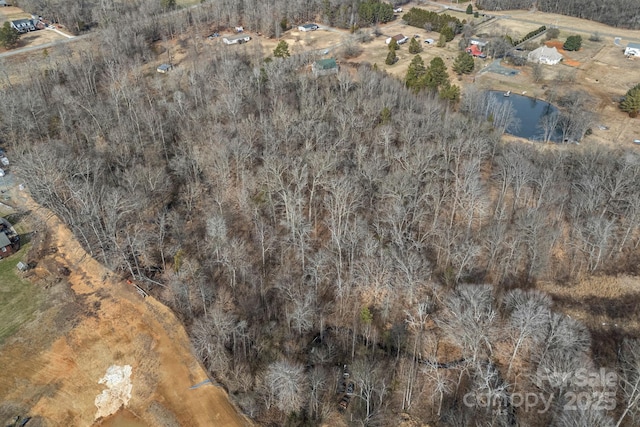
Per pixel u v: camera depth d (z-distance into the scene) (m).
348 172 93.62
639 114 134.00
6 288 82.94
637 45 177.50
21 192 104.25
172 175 103.38
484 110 126.38
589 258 81.62
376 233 84.12
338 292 76.06
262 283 79.25
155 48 177.25
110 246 87.00
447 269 78.62
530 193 92.75
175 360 71.00
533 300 64.75
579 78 159.00
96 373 69.94
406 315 74.25
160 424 63.81
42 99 123.94
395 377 67.50
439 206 87.81
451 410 63.06
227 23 199.88
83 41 177.50
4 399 66.94
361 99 116.88
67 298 81.06
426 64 167.88
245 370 68.31
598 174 92.19
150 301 79.25
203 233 89.94
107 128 113.00
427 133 102.06
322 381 65.44
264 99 123.62
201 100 122.44
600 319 74.38
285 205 85.88
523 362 66.81
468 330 62.22
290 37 191.12
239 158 94.94
